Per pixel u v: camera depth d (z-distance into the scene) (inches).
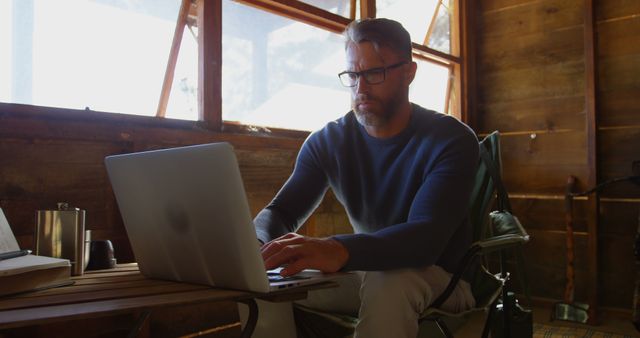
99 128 65.2
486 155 59.2
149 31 73.7
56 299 30.9
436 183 48.1
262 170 86.0
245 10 85.8
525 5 133.7
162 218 37.3
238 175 30.8
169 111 76.4
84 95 67.1
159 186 36.3
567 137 126.6
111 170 40.3
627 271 118.4
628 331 107.7
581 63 124.9
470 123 137.8
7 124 57.1
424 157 52.2
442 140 51.4
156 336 72.8
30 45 62.0
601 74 122.2
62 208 44.1
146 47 73.4
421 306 44.2
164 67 75.5
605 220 121.1
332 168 59.2
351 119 59.9
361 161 57.2
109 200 66.6
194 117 79.3
